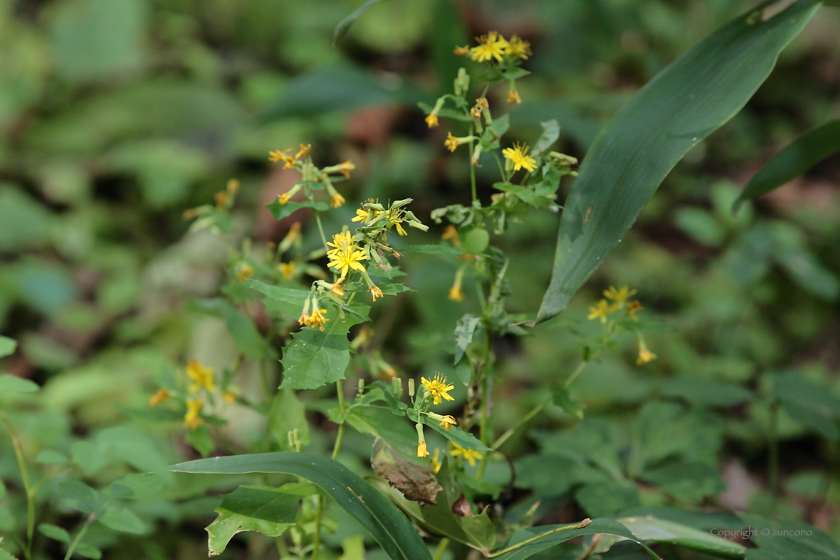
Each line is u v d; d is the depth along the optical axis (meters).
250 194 2.25
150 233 2.26
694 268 2.09
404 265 1.69
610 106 2.30
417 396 1.09
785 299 1.94
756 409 1.56
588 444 1.24
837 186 2.43
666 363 1.70
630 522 1.15
